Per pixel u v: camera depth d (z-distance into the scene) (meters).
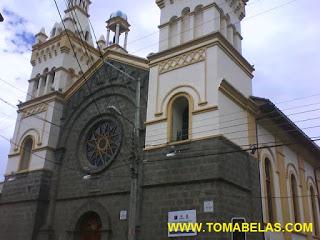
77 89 29.45
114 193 22.83
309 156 34.78
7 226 27.08
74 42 32.84
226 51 22.48
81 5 36.50
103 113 26.66
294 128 27.58
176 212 18.94
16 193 27.88
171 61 23.25
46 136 28.42
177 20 24.89
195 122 20.42
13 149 30.58
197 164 19.25
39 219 25.75
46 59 33.31
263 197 22.92
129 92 25.48
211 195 18.12
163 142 21.22
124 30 33.31
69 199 25.34
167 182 19.91
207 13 23.48
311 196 33.56
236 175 20.00
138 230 20.00
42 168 27.12
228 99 21.42
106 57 28.16
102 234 22.02
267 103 23.61
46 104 30.06
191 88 21.48
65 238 23.91
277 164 26.73
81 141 27.16
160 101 22.53
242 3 27.44
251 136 22.98
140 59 25.61
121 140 24.42
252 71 25.56
